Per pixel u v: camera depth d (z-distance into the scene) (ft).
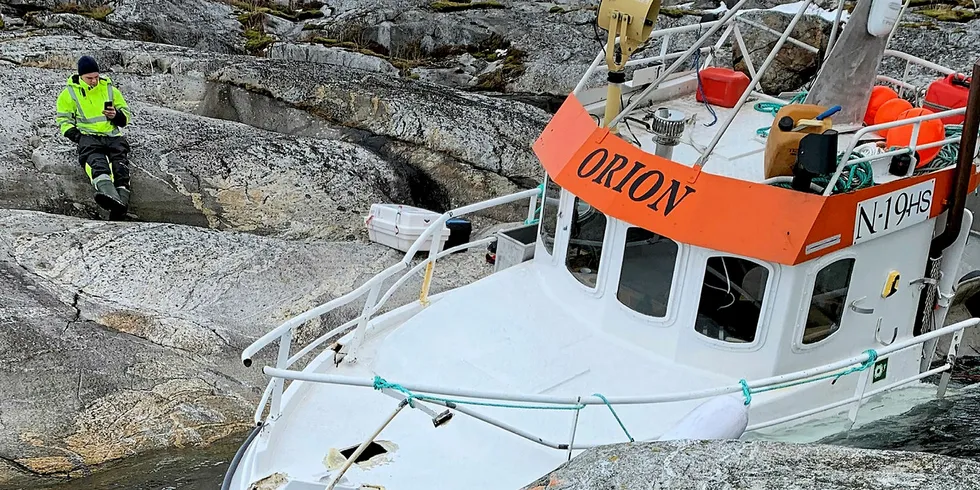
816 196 18.19
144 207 35.06
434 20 56.03
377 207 34.17
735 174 21.24
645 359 20.16
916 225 20.74
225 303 29.25
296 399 19.36
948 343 24.47
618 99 20.80
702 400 18.92
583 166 20.85
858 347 20.94
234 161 37.01
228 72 43.83
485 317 21.49
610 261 20.59
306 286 30.68
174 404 24.67
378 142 40.81
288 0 60.75
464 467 17.80
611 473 13.87
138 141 37.52
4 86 41.19
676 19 51.96
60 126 35.06
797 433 19.88
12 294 27.84
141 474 22.29
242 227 34.83
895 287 20.83
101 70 44.34
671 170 19.45
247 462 17.70
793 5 42.98
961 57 46.16
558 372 19.69
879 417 21.50
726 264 18.86
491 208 38.34
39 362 25.14
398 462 17.87
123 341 26.61
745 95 18.83
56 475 21.98
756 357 19.26
